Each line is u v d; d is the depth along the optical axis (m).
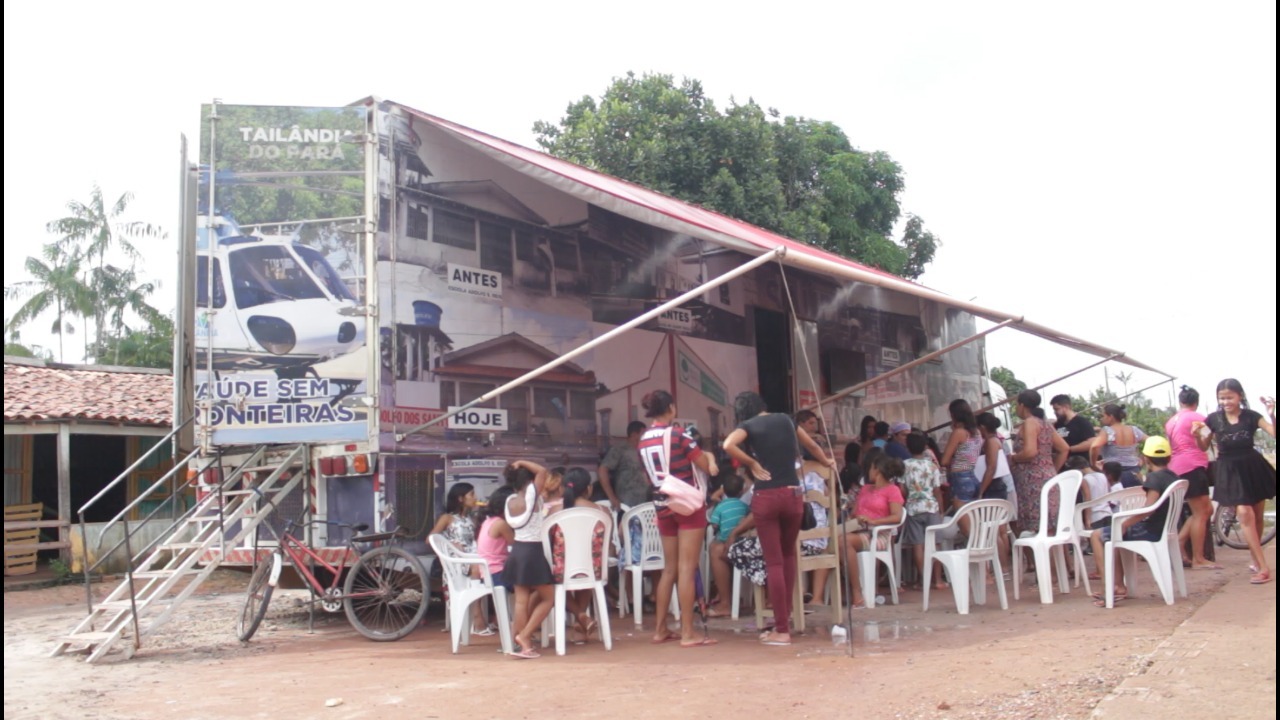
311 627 8.03
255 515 7.63
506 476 6.59
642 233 9.96
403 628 7.38
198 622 9.04
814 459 8.51
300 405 7.47
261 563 7.81
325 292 7.54
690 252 10.59
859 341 13.34
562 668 5.88
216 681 6.01
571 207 9.22
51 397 15.80
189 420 8.10
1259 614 6.02
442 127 7.90
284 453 8.03
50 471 17.72
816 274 12.69
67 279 33.84
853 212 23.59
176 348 8.08
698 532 6.52
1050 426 9.15
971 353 16.36
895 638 6.40
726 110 21.59
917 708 4.44
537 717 4.67
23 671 6.69
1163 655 4.98
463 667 6.08
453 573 6.89
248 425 7.45
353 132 7.67
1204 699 4.11
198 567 9.57
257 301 7.50
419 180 7.95
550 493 6.69
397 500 7.56
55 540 16.91
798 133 22.70
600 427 9.23
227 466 8.39
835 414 12.53
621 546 8.35
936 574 9.17
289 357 7.48
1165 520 7.02
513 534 6.56
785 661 5.77
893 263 23.61
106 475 18.14
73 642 7.25
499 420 8.33
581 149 20.06
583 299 9.23
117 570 15.09
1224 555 10.88
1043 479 8.98
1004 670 5.00
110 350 35.03
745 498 7.84
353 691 5.45
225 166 7.56
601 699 4.97
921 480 8.62
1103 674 4.73
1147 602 7.19
